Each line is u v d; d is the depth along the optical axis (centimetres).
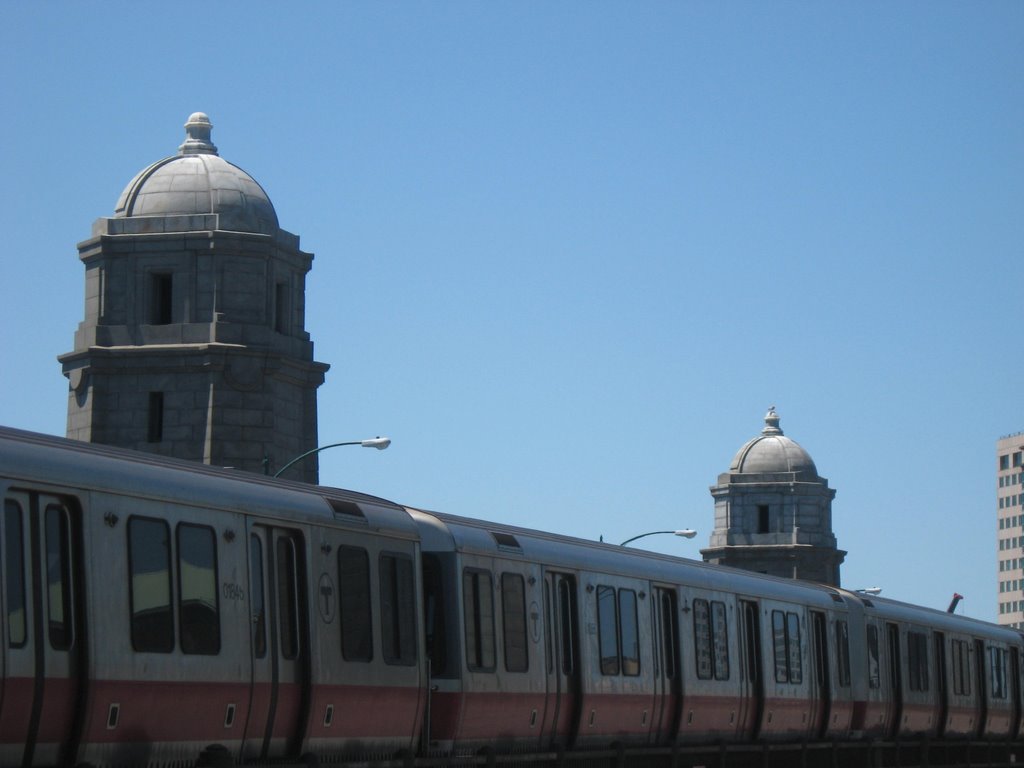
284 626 2827
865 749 5534
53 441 2367
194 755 2584
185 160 9069
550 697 3756
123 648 2402
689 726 4441
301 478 9056
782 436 18750
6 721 2195
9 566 2211
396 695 3152
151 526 2491
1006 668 7131
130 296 8825
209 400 8638
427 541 3416
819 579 18150
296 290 9156
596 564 4041
